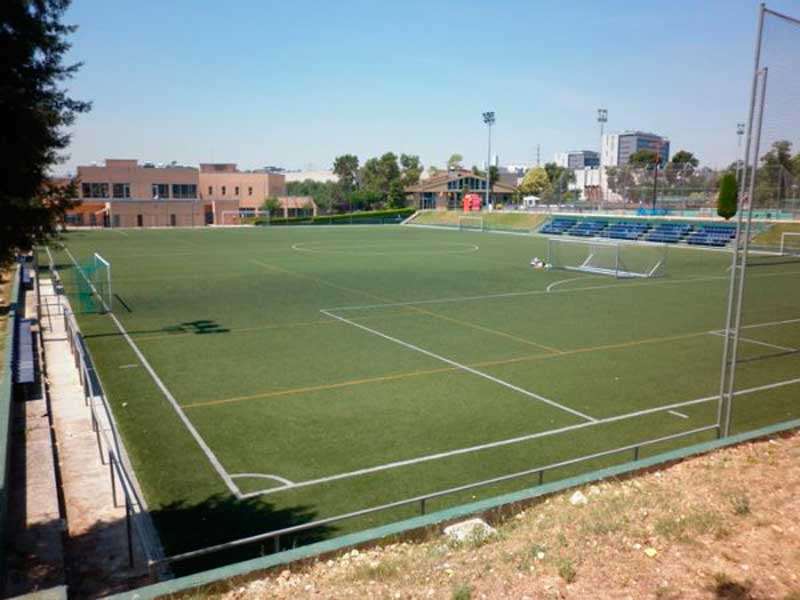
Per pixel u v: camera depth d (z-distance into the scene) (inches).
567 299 1073.5
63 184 278.7
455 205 4040.4
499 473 406.3
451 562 249.3
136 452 437.1
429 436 466.3
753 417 511.2
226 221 3873.0
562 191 3353.8
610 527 270.8
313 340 771.4
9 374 525.3
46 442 436.5
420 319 900.0
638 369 649.0
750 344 762.2
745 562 244.4
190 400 546.9
